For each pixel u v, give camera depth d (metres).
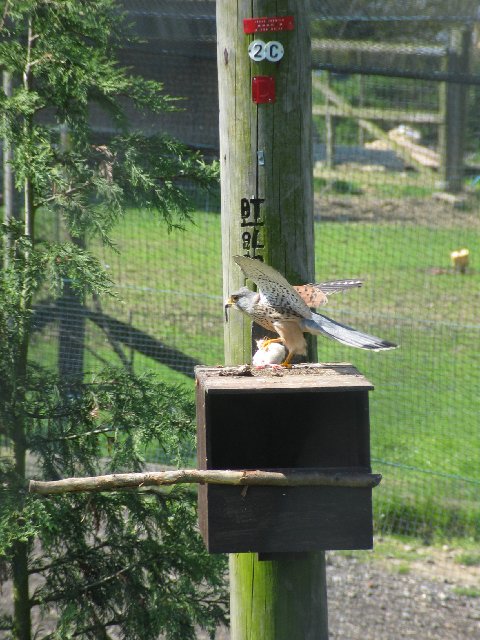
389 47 22.48
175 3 16.55
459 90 35.53
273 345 9.01
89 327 16.62
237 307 8.82
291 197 8.98
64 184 10.18
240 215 9.01
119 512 10.91
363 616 13.74
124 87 10.59
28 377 10.95
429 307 24.61
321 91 36.62
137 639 10.52
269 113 8.88
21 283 10.22
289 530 7.98
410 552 15.45
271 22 8.76
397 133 39.06
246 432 9.07
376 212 33.38
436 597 14.16
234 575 9.26
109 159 10.97
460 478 15.27
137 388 10.88
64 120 10.85
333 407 8.95
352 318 23.23
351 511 8.00
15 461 10.78
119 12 14.73
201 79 21.27
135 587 10.69
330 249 29.53
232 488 7.92
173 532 10.77
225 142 9.04
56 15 10.57
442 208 34.03
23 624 10.84
